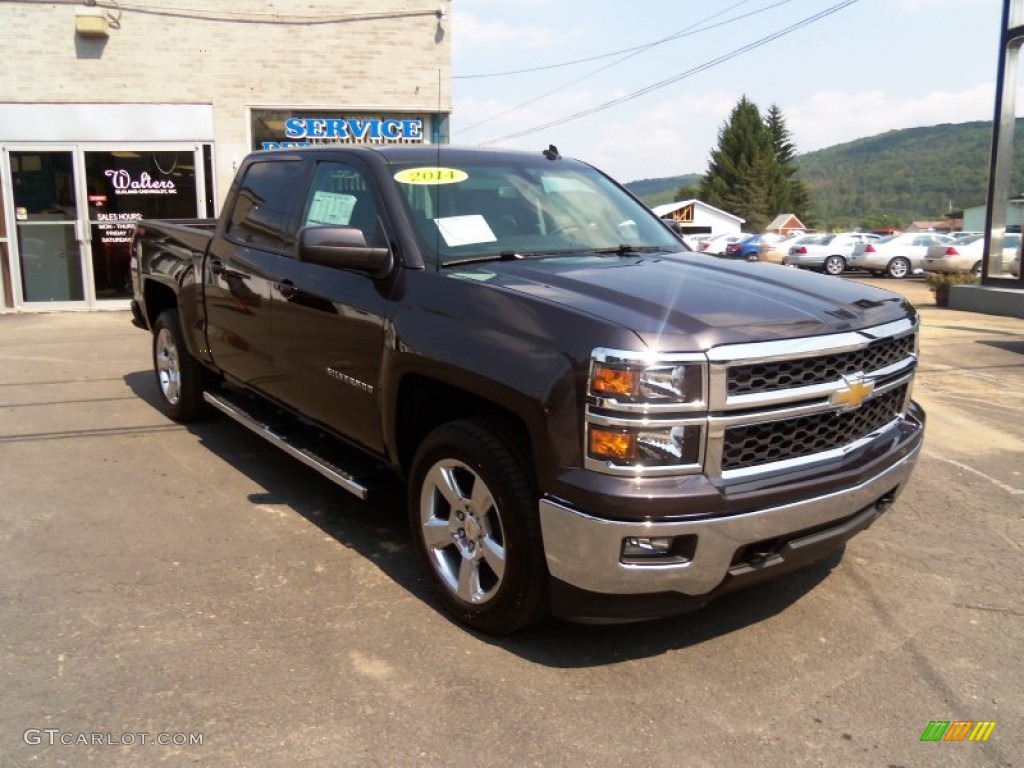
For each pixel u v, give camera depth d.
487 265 3.81
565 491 2.95
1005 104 15.12
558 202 4.55
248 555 4.21
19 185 12.66
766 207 89.88
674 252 4.48
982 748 2.81
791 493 3.03
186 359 6.21
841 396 3.20
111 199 12.87
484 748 2.76
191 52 12.62
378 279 3.90
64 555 4.18
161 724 2.85
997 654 3.40
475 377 3.25
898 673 3.25
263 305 4.82
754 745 2.80
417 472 3.68
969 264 25.95
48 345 9.98
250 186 5.38
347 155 4.50
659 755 2.75
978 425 6.77
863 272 33.00
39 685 3.07
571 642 3.44
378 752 2.73
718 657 3.35
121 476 5.36
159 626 3.50
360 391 4.01
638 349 2.85
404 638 3.43
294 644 3.38
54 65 12.39
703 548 2.90
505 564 3.23
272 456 5.80
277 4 12.67
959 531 4.64
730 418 2.94
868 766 2.71
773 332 3.06
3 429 6.38
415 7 12.95
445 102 13.25
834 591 3.93
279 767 2.65
